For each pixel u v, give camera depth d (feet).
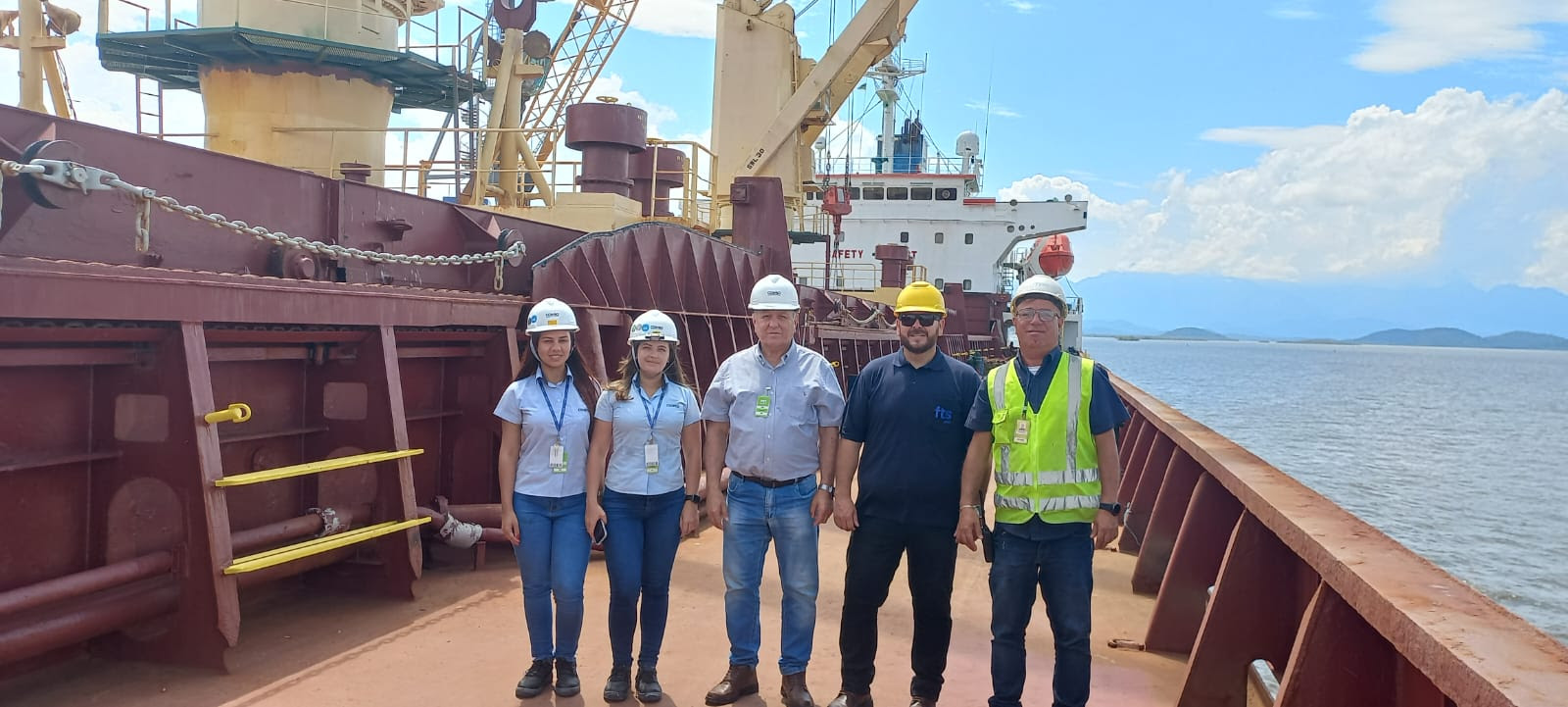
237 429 18.61
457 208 26.25
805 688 15.26
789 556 15.28
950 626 15.01
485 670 16.47
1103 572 25.91
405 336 22.25
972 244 131.85
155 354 15.66
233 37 35.50
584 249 29.19
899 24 70.38
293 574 19.61
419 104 50.34
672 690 15.96
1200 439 20.44
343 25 38.01
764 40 69.05
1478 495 84.64
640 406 15.30
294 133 37.52
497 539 23.53
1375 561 10.18
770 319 15.12
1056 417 13.33
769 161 68.28
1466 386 358.23
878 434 14.79
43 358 14.52
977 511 14.16
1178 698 15.10
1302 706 10.68
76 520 15.61
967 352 102.22
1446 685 7.48
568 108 38.40
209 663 15.79
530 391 15.64
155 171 17.33
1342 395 262.47
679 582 22.61
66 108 33.40
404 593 20.40
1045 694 16.33
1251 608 14.52
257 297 16.71
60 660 15.89
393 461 20.30
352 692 15.26
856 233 133.18
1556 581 54.85
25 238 14.90
